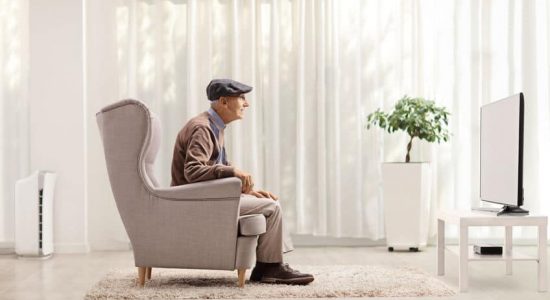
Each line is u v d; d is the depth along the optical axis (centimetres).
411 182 552
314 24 589
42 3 569
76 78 570
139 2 585
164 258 367
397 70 593
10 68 584
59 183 566
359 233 587
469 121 593
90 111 582
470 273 435
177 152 388
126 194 367
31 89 566
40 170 564
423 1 591
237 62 583
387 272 423
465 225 370
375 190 586
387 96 591
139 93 585
